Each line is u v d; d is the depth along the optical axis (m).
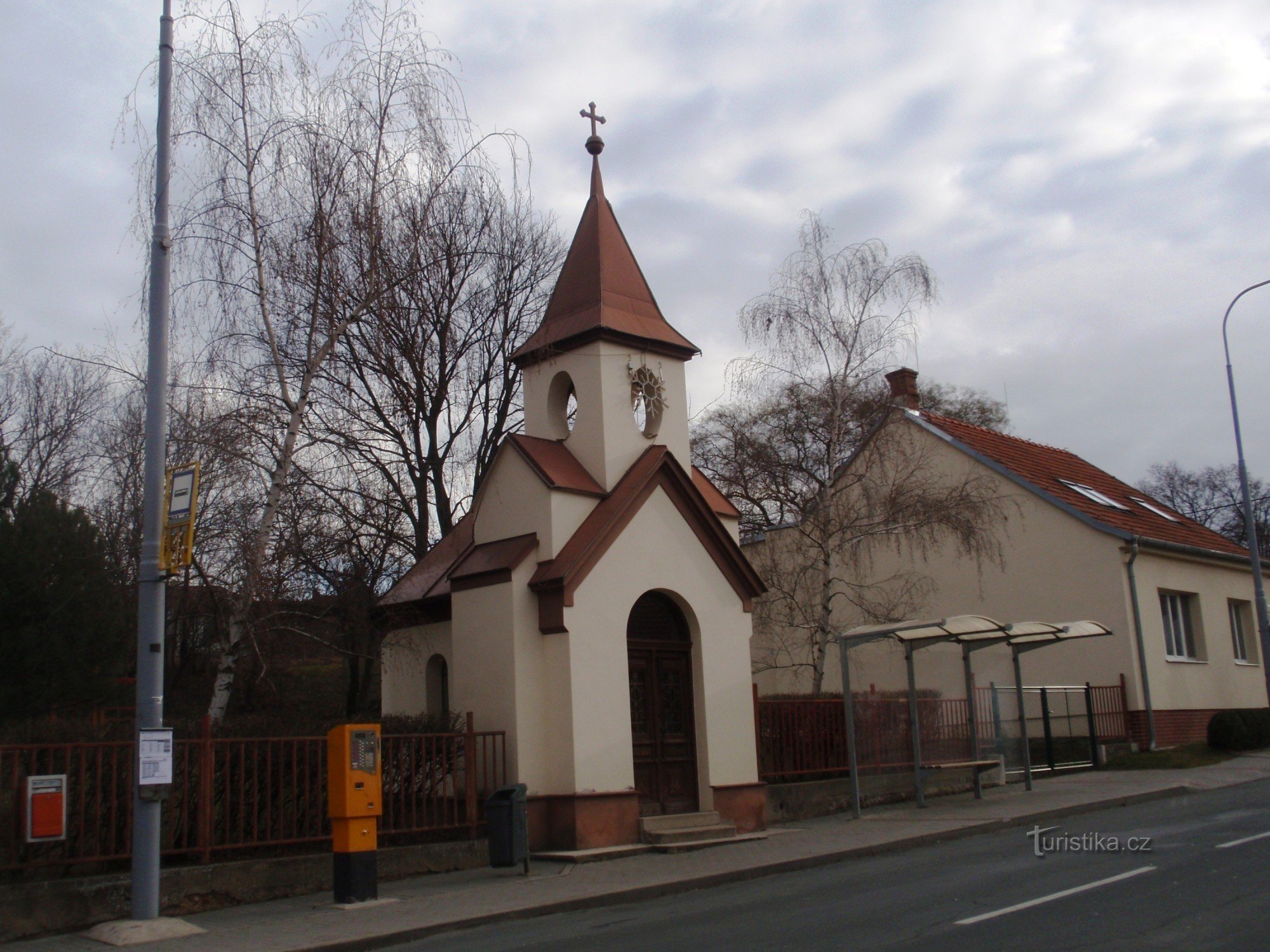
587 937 9.09
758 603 21.50
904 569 27.44
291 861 11.64
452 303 20.83
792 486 22.38
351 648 18.36
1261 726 24.09
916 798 18.97
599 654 14.75
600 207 17.83
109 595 21.28
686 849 14.20
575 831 13.96
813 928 8.72
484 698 14.91
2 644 19.62
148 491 10.54
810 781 17.81
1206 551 26.69
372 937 9.33
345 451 17.73
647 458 15.92
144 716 10.07
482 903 10.77
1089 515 24.67
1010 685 22.17
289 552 14.57
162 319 10.88
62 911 9.92
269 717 13.12
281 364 14.13
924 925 8.52
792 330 20.36
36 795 9.66
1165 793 17.81
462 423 25.02
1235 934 7.64
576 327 16.53
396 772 13.20
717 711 16.09
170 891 10.68
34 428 34.25
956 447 26.94
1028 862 11.62
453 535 20.67
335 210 13.73
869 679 27.36
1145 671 23.83
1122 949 7.33
